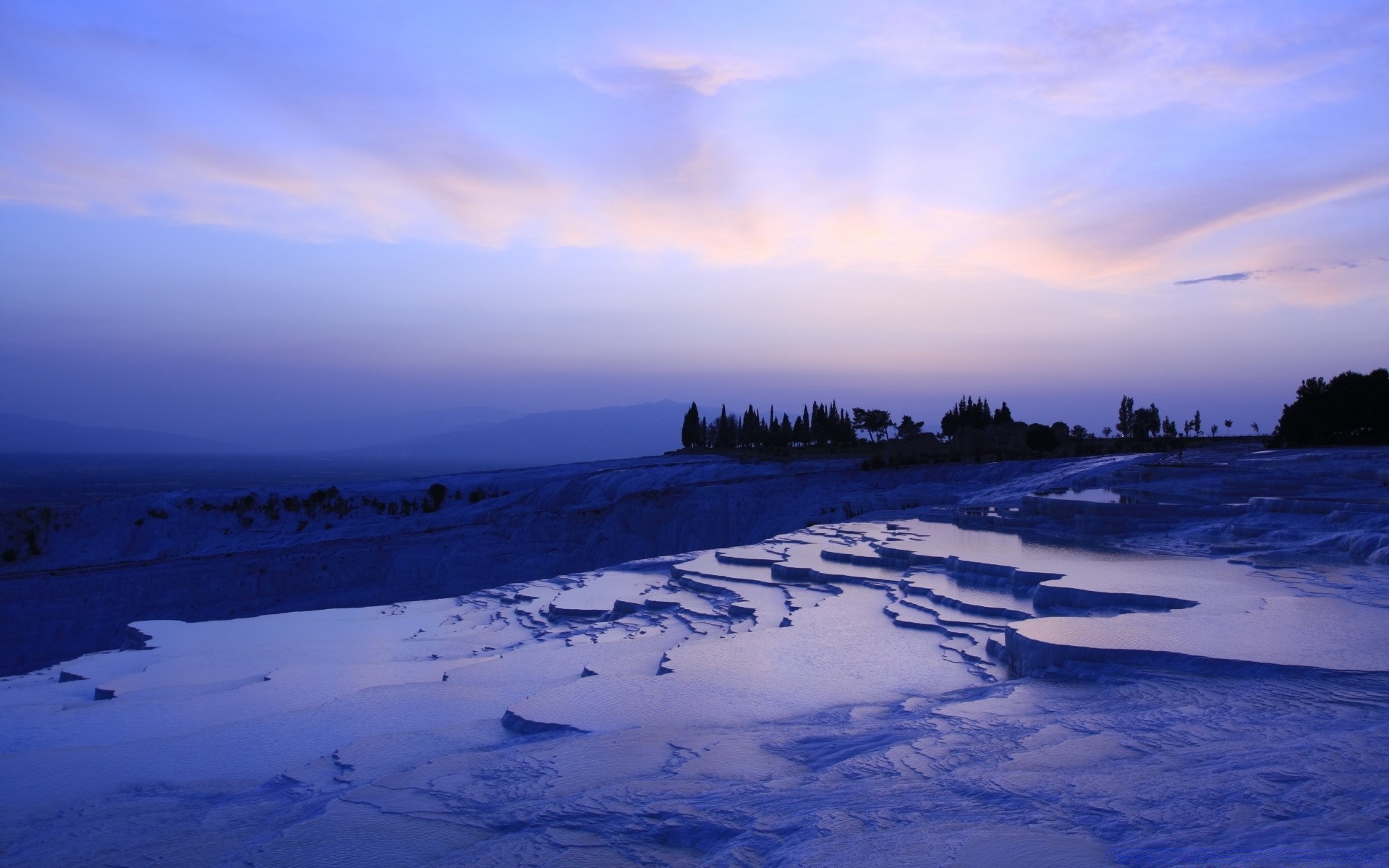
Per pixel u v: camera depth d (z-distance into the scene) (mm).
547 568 54812
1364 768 6785
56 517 63062
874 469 64375
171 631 25109
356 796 9281
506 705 14297
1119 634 12891
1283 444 58406
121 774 11789
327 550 54469
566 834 7645
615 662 16516
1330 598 15461
